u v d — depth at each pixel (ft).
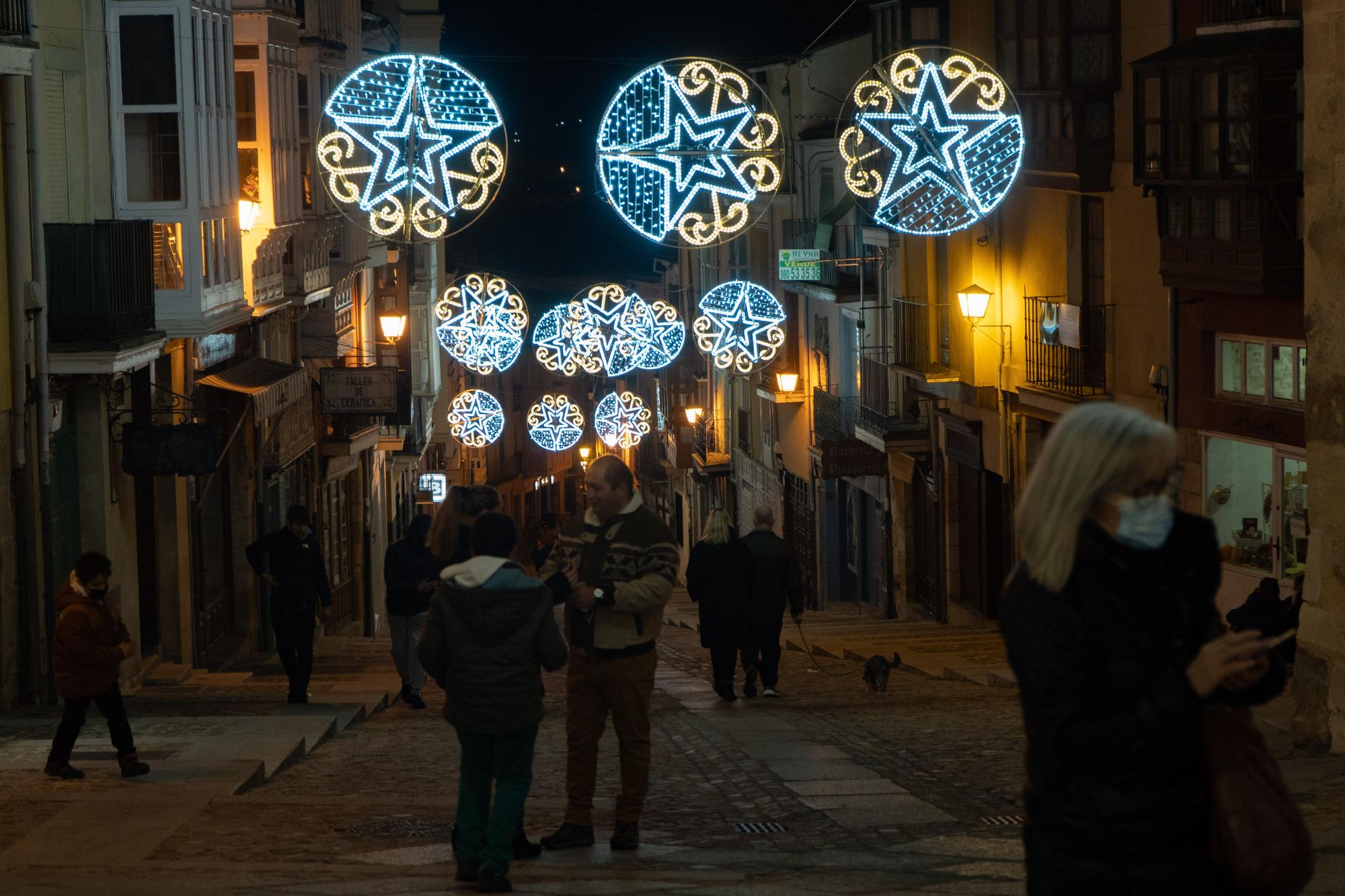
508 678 22.38
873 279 106.52
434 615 22.74
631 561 25.05
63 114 55.88
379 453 123.13
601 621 25.23
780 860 24.00
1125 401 68.49
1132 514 9.84
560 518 257.96
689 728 43.88
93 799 29.78
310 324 94.38
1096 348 70.59
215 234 60.29
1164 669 9.62
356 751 40.70
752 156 56.08
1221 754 9.62
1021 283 78.84
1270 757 9.77
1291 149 55.11
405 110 57.00
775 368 129.29
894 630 86.53
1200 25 59.72
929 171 71.67
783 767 35.63
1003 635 10.00
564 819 28.78
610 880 22.18
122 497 58.34
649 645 25.36
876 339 105.81
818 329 122.62
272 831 27.17
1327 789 27.76
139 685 59.21
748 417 149.28
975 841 25.11
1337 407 32.50
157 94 56.80
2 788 31.40
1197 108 57.93
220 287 60.90
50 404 51.78
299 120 77.46
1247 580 58.90
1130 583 9.72
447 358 168.35
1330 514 32.83
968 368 84.89
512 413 258.78
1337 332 32.45
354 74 56.95
